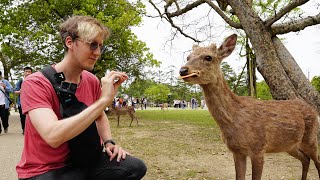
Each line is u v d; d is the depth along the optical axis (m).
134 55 23.62
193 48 4.62
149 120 18.62
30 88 2.75
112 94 2.71
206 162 6.88
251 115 4.52
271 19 9.28
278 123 4.70
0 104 11.20
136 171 3.25
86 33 2.79
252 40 9.49
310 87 9.51
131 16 20.16
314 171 6.19
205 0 11.60
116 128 13.84
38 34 19.34
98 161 3.21
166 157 7.39
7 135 10.88
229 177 5.72
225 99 4.41
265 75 9.29
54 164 2.95
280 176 5.82
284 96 9.02
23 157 2.95
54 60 21.86
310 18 9.58
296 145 5.12
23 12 20.38
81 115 2.59
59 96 2.87
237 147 4.49
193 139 10.30
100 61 21.94
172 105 63.16
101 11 20.44
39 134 2.74
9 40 21.23
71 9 20.41
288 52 9.88
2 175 5.60
